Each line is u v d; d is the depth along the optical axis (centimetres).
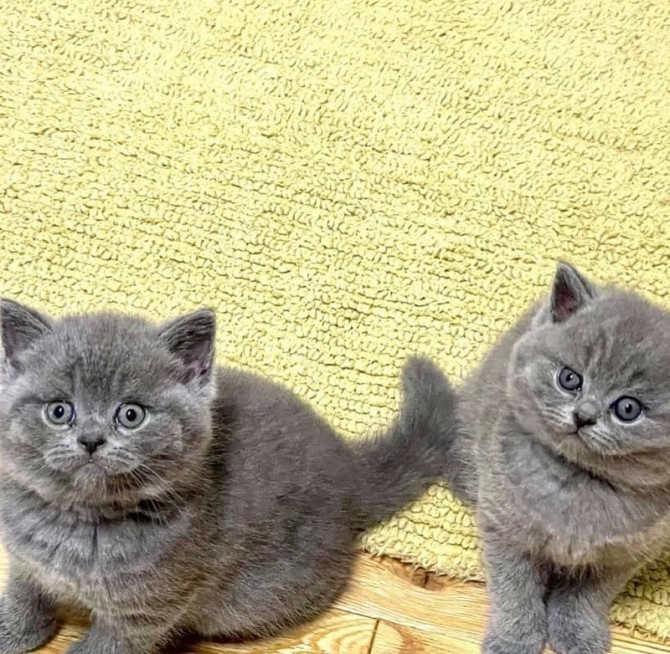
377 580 55
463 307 63
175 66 70
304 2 74
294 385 60
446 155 69
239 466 48
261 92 70
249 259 64
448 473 57
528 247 65
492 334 62
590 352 45
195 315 44
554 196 67
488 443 50
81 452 41
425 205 67
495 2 75
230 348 61
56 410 42
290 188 67
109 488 42
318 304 63
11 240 63
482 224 66
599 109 71
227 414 49
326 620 53
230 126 68
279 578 50
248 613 51
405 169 68
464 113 70
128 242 64
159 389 43
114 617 47
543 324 48
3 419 42
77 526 44
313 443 51
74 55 70
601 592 52
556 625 52
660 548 50
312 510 50
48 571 45
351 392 60
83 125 67
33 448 42
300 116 69
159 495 44
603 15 75
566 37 74
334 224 66
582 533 47
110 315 46
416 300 63
